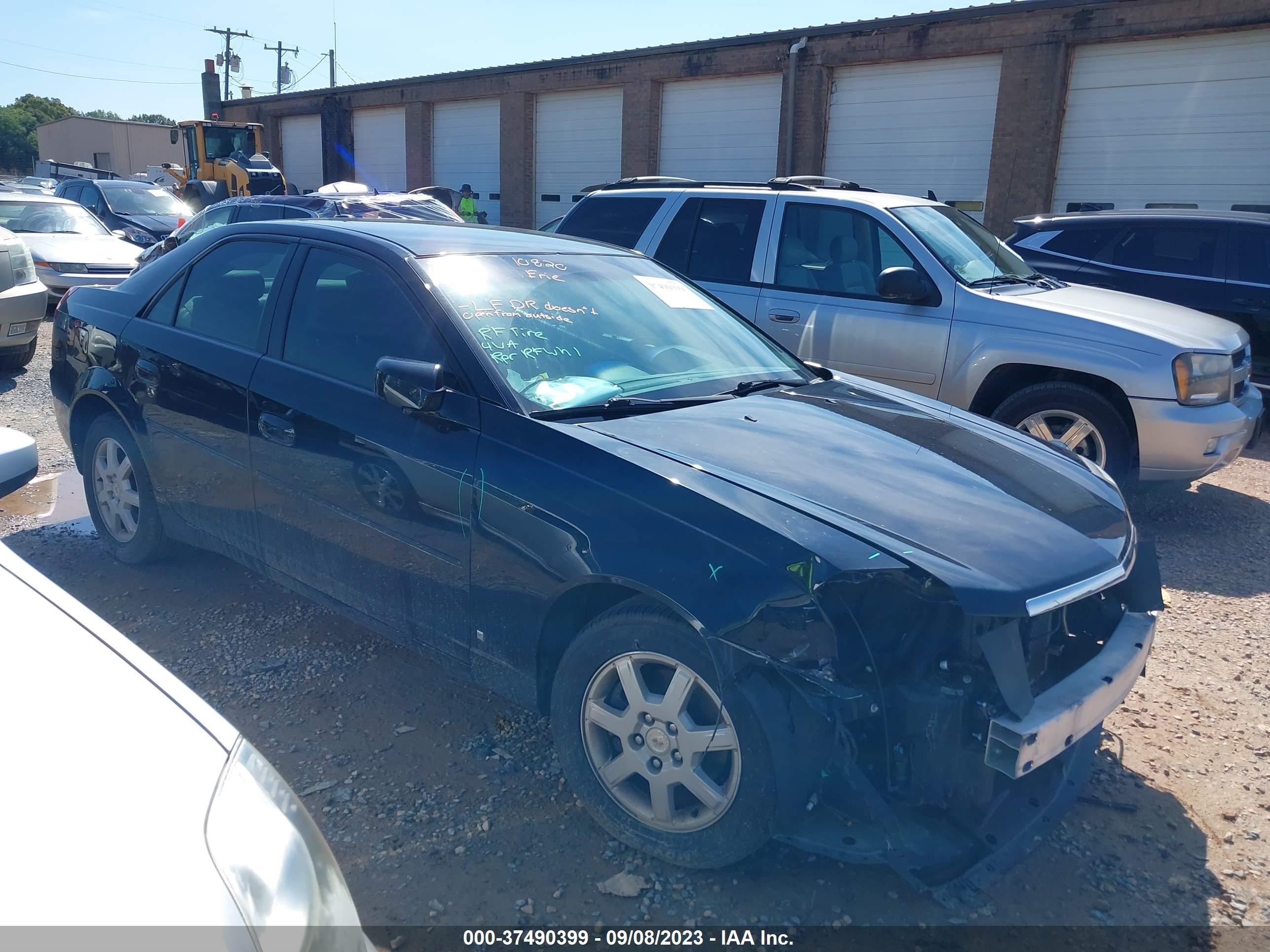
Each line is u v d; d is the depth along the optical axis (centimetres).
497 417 306
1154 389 570
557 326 354
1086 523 290
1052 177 1514
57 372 490
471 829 293
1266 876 288
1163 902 276
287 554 374
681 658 261
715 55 1870
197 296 428
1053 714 246
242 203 1313
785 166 1798
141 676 182
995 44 1523
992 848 252
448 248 374
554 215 2278
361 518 339
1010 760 237
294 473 361
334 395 350
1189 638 452
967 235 686
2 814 142
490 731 347
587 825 296
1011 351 595
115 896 132
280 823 163
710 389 359
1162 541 592
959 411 388
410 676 385
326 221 408
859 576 241
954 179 1628
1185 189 1420
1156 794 328
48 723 162
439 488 311
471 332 329
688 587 254
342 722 350
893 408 373
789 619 242
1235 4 1311
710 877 276
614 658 276
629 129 2038
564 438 292
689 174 1991
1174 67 1400
